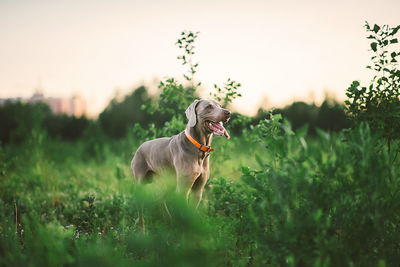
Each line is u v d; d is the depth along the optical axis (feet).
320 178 7.84
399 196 7.59
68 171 30.63
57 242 7.26
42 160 28.43
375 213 7.50
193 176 12.30
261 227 8.46
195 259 3.65
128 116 87.25
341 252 7.48
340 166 7.57
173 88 17.13
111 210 16.03
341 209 7.89
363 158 7.39
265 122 11.56
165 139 13.91
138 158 14.82
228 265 8.52
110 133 82.33
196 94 18.11
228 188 12.84
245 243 9.32
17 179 23.12
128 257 7.57
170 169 13.32
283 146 8.02
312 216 7.29
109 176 26.40
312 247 7.50
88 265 6.37
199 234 2.97
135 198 2.81
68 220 15.37
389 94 10.47
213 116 11.91
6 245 8.61
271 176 8.11
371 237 7.98
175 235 4.13
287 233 7.27
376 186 7.43
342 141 9.14
